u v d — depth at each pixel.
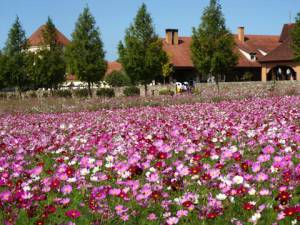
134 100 26.56
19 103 28.20
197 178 5.78
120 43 43.03
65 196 5.66
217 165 6.09
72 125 13.62
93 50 44.62
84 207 5.17
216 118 13.21
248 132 9.00
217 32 39.41
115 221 4.79
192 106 21.12
